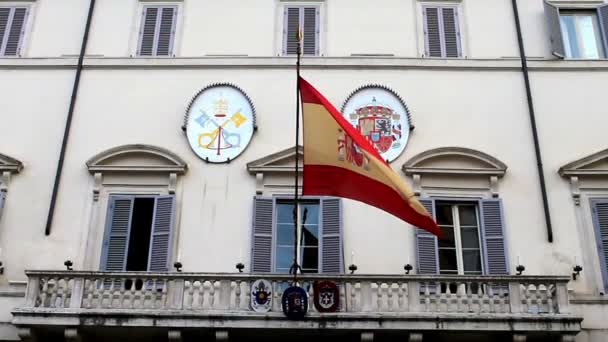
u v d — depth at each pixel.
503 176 18.00
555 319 15.15
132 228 17.59
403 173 18.03
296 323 15.06
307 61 19.41
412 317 15.09
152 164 18.12
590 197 17.72
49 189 18.00
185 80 19.33
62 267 17.12
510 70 19.39
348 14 20.25
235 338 15.50
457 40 20.02
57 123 18.83
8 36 20.23
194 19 20.27
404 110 18.75
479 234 17.48
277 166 17.97
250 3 20.42
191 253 17.17
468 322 15.14
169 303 15.59
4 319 16.38
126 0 20.62
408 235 17.36
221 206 17.70
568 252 17.12
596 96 19.03
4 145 18.53
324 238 17.30
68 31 20.17
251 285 15.55
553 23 19.89
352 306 15.48
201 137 18.52
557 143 18.42
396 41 19.91
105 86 19.30
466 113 18.83
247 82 19.22
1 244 17.33
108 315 15.17
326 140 15.93
